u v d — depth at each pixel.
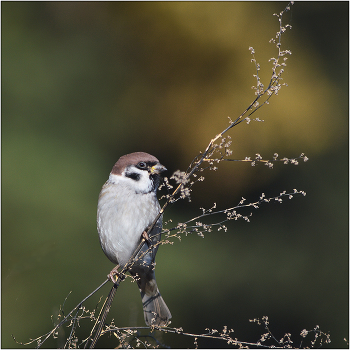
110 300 4.56
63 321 4.39
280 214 12.19
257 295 10.55
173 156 12.77
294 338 9.67
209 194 12.15
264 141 12.34
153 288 6.33
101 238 6.41
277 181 12.36
